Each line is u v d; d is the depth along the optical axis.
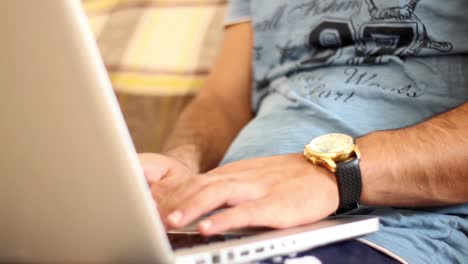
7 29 0.47
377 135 0.81
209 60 1.46
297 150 0.91
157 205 0.70
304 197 0.71
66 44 0.47
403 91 0.92
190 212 0.66
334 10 1.03
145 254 0.55
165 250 0.55
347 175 0.74
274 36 1.14
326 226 0.67
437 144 0.78
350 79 0.97
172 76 1.47
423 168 0.78
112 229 0.53
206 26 1.52
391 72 0.94
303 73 1.06
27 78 0.48
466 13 0.90
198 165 1.11
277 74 1.11
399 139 0.79
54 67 0.48
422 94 0.91
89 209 0.52
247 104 1.25
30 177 0.52
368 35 0.97
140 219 0.53
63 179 0.51
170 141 1.18
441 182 0.78
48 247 0.55
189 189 0.70
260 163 0.79
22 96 0.49
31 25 0.47
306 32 1.07
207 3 1.57
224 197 0.69
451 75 0.90
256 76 1.18
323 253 0.68
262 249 0.61
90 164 0.51
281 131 0.95
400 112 0.91
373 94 0.93
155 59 1.50
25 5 0.46
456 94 0.90
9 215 0.54
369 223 0.69
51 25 0.47
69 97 0.49
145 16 1.59
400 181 0.77
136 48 1.53
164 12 1.58
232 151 0.98
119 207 0.52
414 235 0.77
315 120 0.94
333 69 1.01
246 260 0.60
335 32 1.02
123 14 1.61
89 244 0.54
